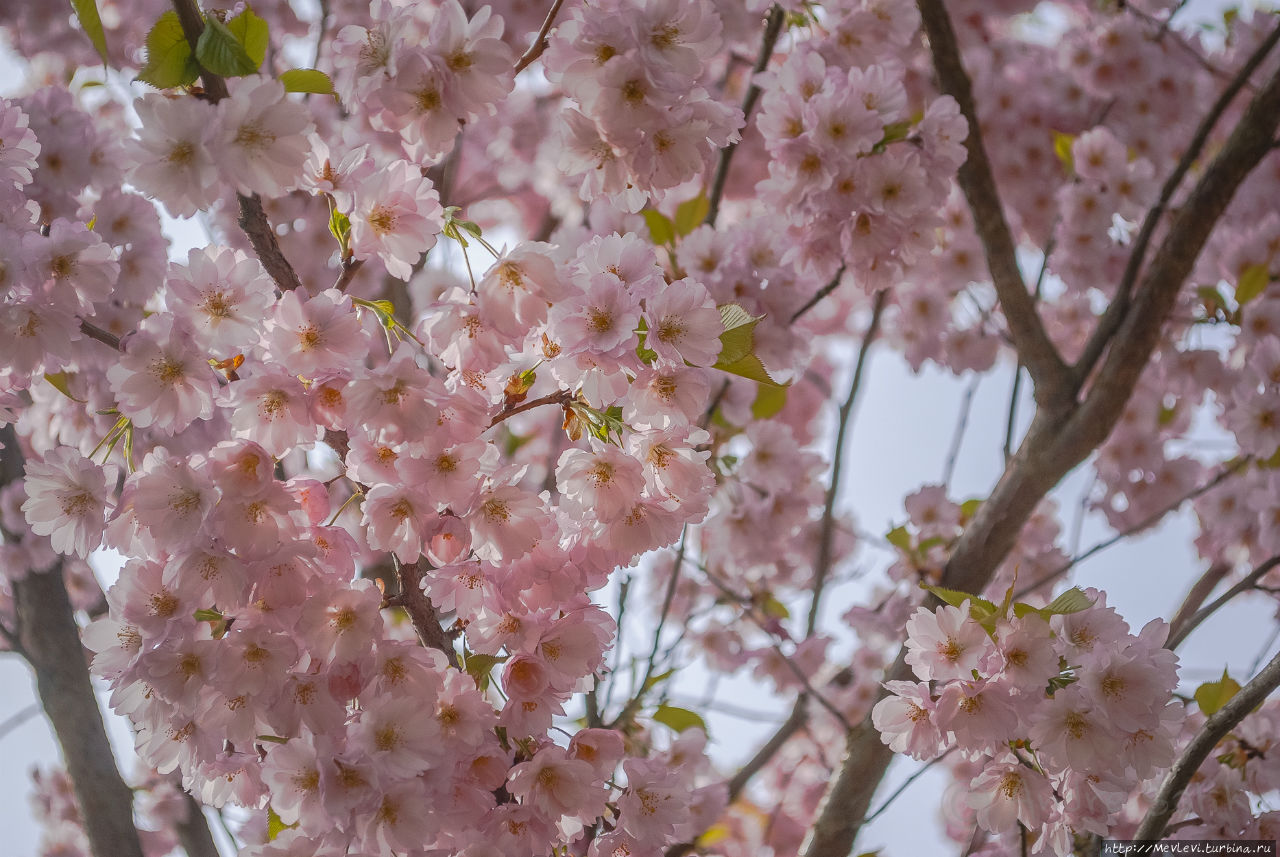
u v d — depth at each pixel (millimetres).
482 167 2785
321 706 1425
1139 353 1747
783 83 1716
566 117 1462
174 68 1438
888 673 1720
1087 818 1521
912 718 1525
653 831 1510
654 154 1453
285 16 2424
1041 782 1519
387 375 1417
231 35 1426
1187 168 1812
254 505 1418
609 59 1438
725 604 2275
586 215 2334
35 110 1814
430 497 1436
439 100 1444
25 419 1834
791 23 1825
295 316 1431
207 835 1991
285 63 2439
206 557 1416
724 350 1485
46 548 1937
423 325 1448
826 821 1699
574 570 1471
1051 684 1518
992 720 1498
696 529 2342
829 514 2025
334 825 1430
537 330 1464
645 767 1517
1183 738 1738
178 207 1414
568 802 1471
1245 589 1718
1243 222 2338
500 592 1457
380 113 1447
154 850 2307
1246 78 1817
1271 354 1894
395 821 1427
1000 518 1746
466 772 1461
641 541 1467
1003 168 2543
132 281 1788
